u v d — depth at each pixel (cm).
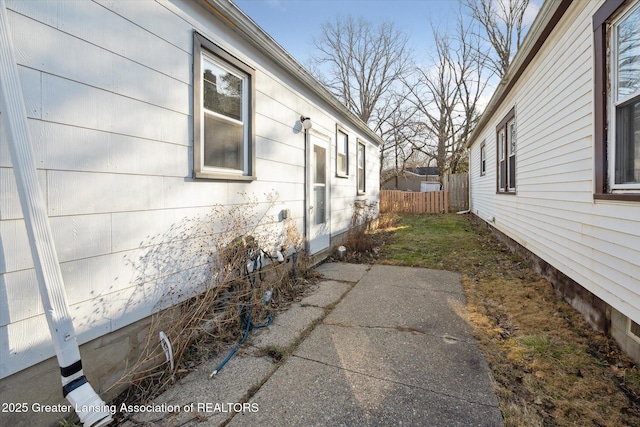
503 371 236
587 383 222
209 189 296
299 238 470
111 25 207
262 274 374
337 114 658
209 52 299
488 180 909
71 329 169
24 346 164
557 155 395
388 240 803
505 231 689
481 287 432
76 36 186
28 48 163
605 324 294
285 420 187
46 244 160
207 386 221
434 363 246
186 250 268
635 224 246
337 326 314
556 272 414
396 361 250
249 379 228
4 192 158
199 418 189
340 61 2580
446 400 203
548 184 427
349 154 745
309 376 231
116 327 210
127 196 218
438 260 588
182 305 264
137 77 225
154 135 239
